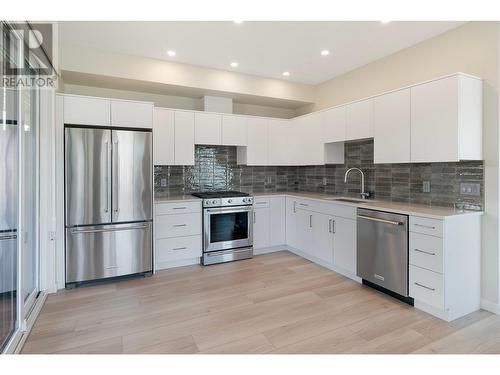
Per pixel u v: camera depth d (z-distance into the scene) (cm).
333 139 389
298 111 518
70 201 301
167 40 314
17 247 206
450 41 288
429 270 245
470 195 270
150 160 341
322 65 388
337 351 196
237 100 463
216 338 212
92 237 312
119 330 222
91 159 309
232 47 332
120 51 341
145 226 338
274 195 441
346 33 298
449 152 253
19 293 205
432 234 242
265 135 463
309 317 242
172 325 229
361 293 291
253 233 421
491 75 256
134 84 376
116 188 322
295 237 428
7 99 197
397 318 241
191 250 376
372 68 377
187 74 384
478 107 259
